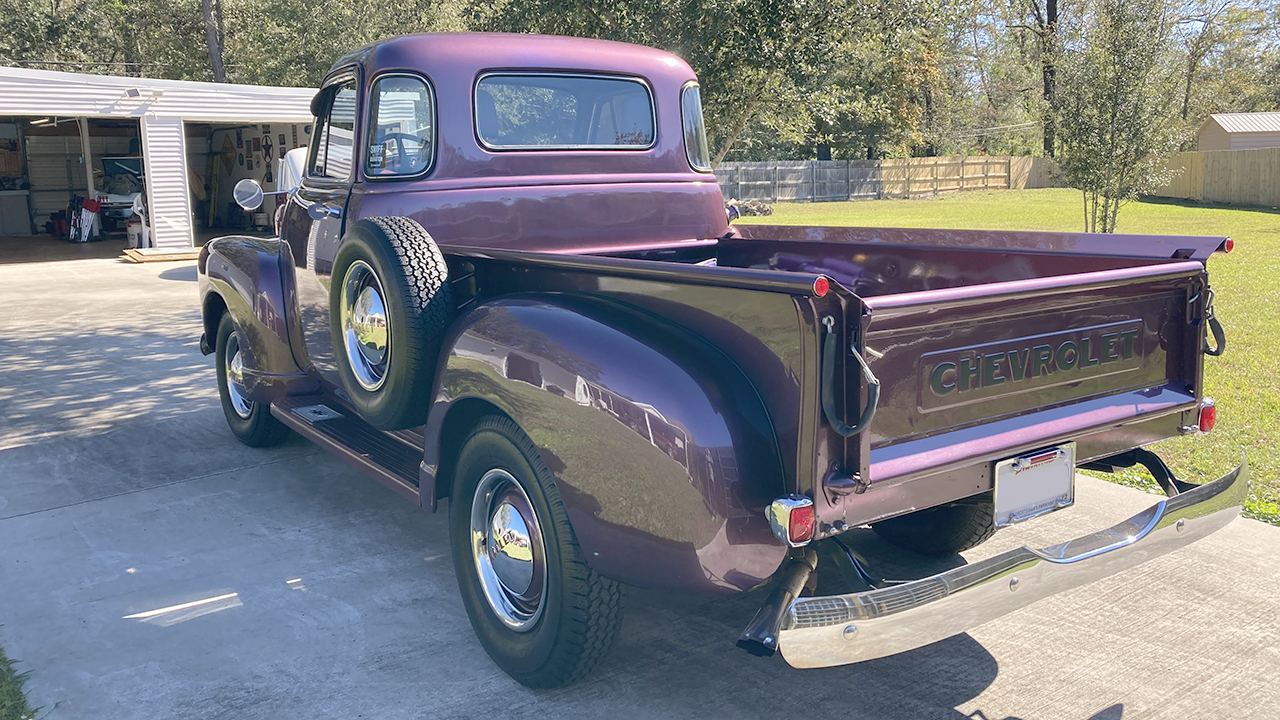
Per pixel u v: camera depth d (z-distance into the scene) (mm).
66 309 11641
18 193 24703
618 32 11867
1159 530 2711
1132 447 2967
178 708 2936
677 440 2400
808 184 40750
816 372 2229
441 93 3938
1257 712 2854
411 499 3477
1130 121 13062
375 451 3936
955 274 3914
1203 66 49750
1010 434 2617
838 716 2877
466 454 3059
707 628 3451
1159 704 2904
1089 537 2648
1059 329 2715
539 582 2910
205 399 6941
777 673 3135
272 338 4801
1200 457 5203
